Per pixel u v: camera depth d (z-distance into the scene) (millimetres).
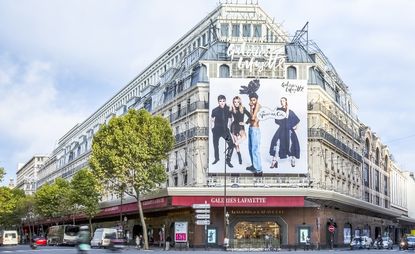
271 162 54250
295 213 53406
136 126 53125
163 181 52875
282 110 55156
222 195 51156
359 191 74125
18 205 102562
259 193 50906
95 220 89250
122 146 51938
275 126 54844
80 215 81188
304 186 53656
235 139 54344
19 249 51219
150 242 64188
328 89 63562
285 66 57125
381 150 94000
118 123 53531
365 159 80688
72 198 72875
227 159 54094
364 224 72750
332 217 58750
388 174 98125
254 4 70250
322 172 57062
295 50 59188
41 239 70812
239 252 43156
